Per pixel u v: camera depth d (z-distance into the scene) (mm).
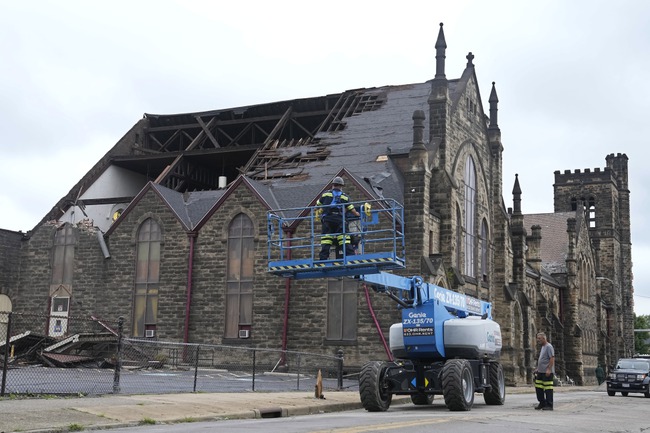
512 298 53219
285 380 35594
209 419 18250
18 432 13938
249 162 50781
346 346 40469
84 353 40062
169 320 44312
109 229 46688
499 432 15148
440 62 47375
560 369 71938
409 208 41562
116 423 15977
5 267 47656
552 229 85938
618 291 107125
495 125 55438
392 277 22641
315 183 44938
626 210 112688
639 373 43719
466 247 49031
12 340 37906
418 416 19203
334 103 57594
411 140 47344
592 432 16000
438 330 23484
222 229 44062
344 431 14227
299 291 41969
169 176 54312
